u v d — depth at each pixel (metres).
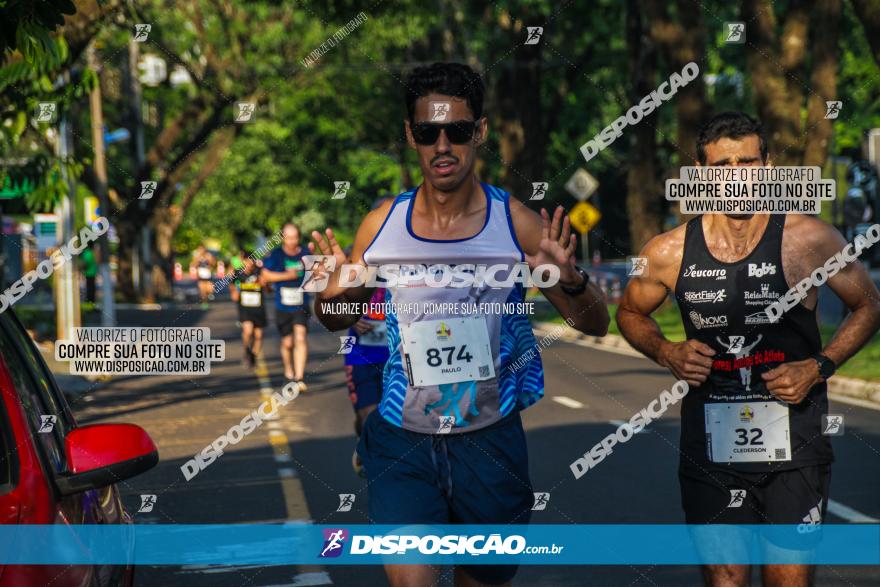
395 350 4.70
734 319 4.85
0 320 4.51
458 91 4.58
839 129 40.28
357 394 8.91
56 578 3.57
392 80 46.41
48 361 24.33
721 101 35.56
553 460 11.16
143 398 17.98
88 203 27.94
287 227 18.30
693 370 4.82
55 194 14.47
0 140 13.41
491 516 4.63
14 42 7.75
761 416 4.86
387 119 48.72
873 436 12.12
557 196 54.34
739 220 4.83
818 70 23.17
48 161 14.42
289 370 18.78
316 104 48.16
